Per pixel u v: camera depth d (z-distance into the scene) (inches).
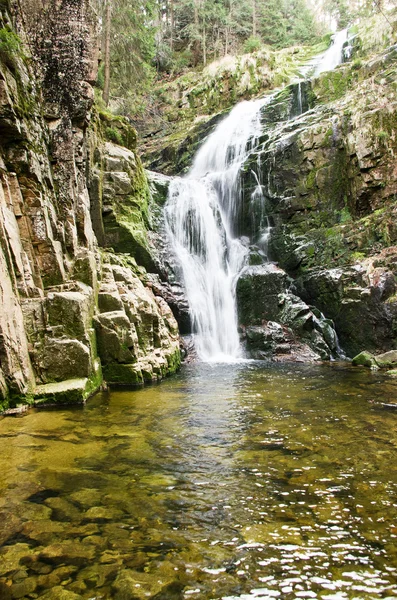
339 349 507.2
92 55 360.8
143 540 121.0
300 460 181.2
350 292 498.3
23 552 114.3
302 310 508.1
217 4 1294.3
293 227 600.1
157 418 241.9
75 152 359.3
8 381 248.7
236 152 745.6
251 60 1021.8
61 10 345.4
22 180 299.0
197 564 110.5
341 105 625.9
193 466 174.4
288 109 791.7
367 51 871.7
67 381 276.5
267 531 126.3
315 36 1429.6
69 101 347.3
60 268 310.5
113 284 363.3
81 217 355.9
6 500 142.3
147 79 944.9
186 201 612.4
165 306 448.5
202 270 569.6
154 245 529.3
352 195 561.6
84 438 205.8
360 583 104.1
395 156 528.1
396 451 191.2
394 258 486.6
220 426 227.6
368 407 267.6
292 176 607.5
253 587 102.3
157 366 361.1
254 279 547.5
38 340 279.3
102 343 327.6
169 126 1064.8
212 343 517.0
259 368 426.0
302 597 99.1
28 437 204.5
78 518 132.2
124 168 510.9
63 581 103.2
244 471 169.8
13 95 287.9
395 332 462.3
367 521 132.0
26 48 323.0
